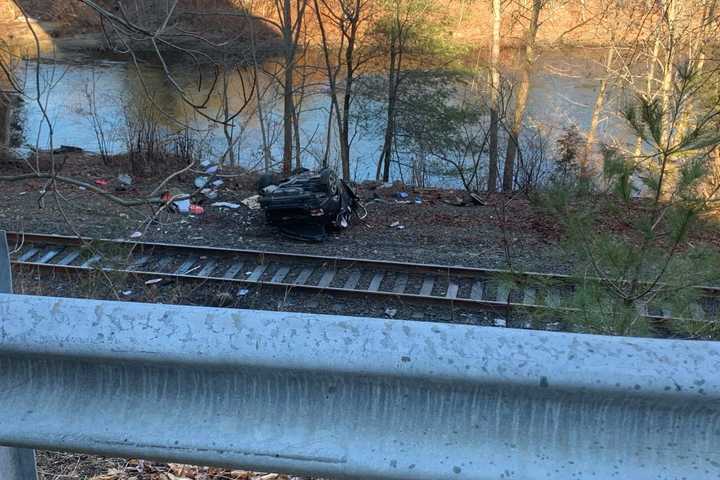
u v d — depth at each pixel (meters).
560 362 1.37
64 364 1.58
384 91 19.80
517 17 20.44
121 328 1.49
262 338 1.45
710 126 4.45
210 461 1.51
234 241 11.43
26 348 1.52
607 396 1.38
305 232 11.43
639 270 4.25
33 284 8.99
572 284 5.39
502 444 1.43
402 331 1.43
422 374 1.40
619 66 18.38
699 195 4.34
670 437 1.40
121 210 12.55
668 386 1.34
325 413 1.49
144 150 16.56
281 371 1.46
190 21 16.86
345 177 19.50
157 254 10.26
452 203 14.64
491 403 1.44
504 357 1.38
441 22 19.77
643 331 4.26
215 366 1.47
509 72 20.91
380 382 1.46
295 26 18.47
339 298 8.95
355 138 23.28
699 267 4.31
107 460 3.26
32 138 19.80
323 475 1.48
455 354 1.39
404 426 1.46
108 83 24.05
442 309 8.66
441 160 20.55
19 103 20.55
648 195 4.92
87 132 20.88
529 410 1.43
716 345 1.38
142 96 19.38
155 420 1.53
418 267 9.69
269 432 1.49
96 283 7.96
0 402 1.59
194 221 12.34
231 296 8.95
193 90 21.59
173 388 1.55
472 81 19.84
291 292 9.05
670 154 4.23
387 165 20.11
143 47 21.38
